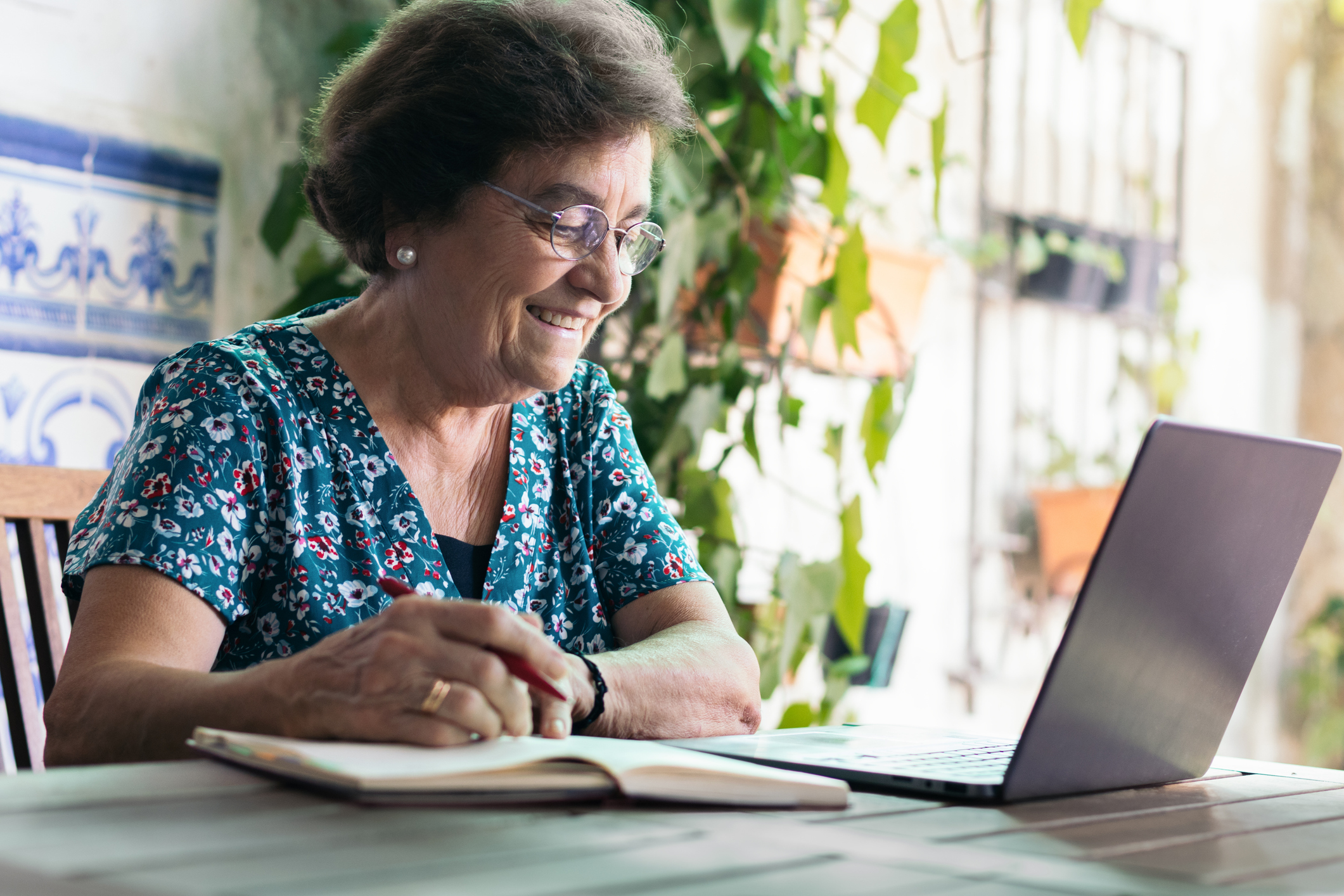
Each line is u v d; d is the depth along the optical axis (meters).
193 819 0.62
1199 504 0.79
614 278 1.21
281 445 1.16
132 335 1.96
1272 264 4.28
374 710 0.76
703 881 0.54
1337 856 0.67
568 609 1.37
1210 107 4.05
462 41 1.16
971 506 3.39
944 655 3.34
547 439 1.39
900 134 3.19
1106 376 3.77
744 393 2.76
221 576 1.07
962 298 3.37
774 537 2.91
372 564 1.19
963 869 0.59
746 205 2.23
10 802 0.65
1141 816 0.77
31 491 1.30
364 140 1.18
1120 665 0.81
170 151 2.00
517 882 0.52
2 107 1.80
